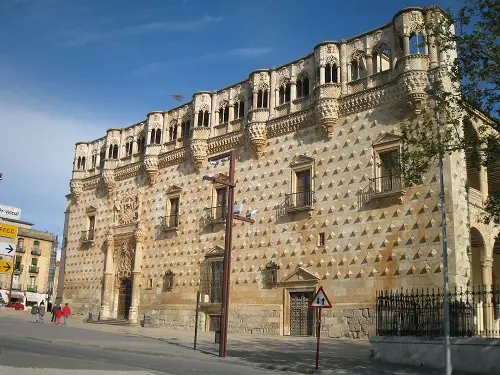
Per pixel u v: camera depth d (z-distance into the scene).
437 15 30.12
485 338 24.58
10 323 46.12
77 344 31.80
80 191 71.00
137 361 24.09
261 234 46.91
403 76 38.59
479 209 39.19
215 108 54.88
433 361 26.06
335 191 42.34
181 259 54.28
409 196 37.69
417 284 35.94
